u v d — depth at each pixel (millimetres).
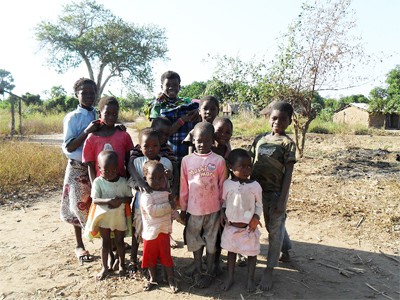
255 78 12219
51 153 10719
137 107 55438
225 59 12477
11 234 5305
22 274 4098
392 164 11148
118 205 3857
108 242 3992
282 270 4250
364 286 3916
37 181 8266
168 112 4465
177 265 4355
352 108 43031
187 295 3672
